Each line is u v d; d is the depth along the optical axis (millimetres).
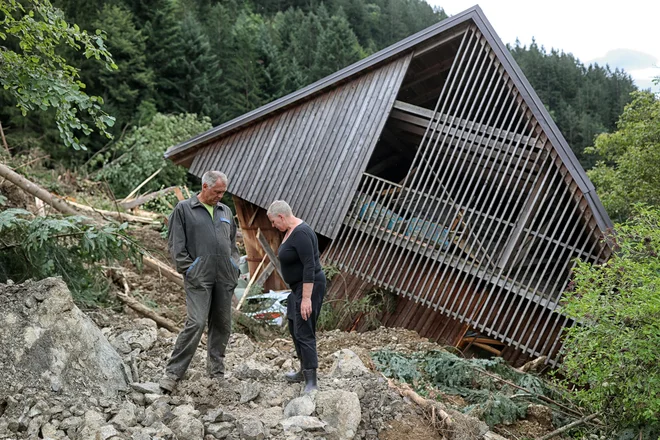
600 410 6031
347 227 12055
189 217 4824
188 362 4816
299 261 5027
